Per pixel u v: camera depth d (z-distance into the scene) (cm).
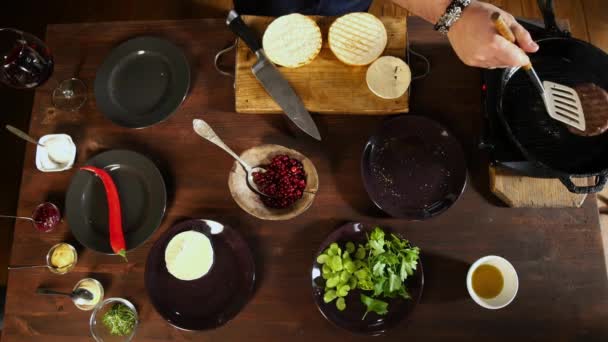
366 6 167
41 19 244
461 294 125
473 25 110
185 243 125
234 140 138
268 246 131
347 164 135
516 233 128
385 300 124
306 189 128
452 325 123
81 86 144
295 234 131
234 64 143
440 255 128
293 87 133
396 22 135
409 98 137
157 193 132
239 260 129
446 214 130
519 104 122
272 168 129
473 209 130
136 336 127
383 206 126
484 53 109
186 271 124
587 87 119
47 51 138
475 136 134
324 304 124
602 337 121
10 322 130
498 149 120
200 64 143
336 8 160
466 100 137
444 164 130
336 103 132
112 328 126
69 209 133
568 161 116
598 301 122
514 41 110
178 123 140
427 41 140
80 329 129
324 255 123
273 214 127
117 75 143
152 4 241
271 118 139
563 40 119
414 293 122
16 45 133
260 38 138
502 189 125
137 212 133
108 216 134
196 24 146
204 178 137
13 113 227
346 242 128
